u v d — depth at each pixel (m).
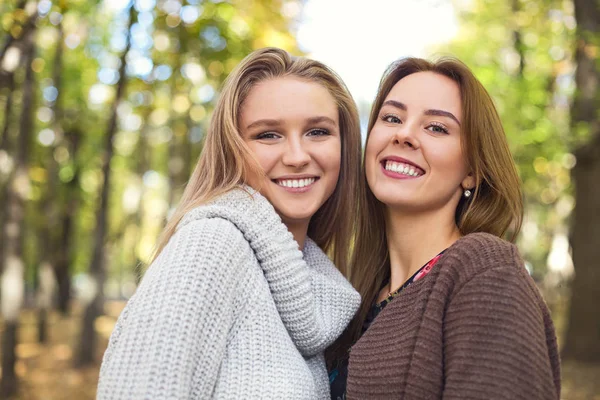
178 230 2.07
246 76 2.41
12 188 8.38
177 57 9.92
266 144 2.40
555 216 21.69
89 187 19.39
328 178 2.49
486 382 1.70
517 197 2.33
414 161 2.30
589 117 9.64
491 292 1.79
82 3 11.56
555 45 11.77
